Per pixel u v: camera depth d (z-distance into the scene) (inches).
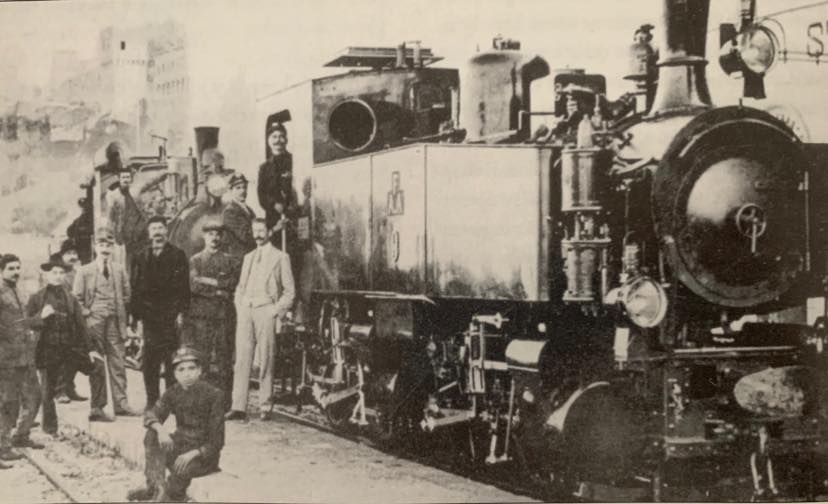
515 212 272.4
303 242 320.2
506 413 273.0
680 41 275.4
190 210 335.3
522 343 267.7
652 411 263.1
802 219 270.8
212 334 329.4
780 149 267.3
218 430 322.3
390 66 317.4
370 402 297.6
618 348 263.4
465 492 274.4
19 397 339.0
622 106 288.0
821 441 270.5
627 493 266.8
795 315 281.0
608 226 262.1
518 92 296.8
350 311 308.2
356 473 291.9
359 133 319.6
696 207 261.9
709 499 269.0
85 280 341.7
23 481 325.1
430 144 281.1
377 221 297.9
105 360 336.5
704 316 267.4
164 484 319.9
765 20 295.3
